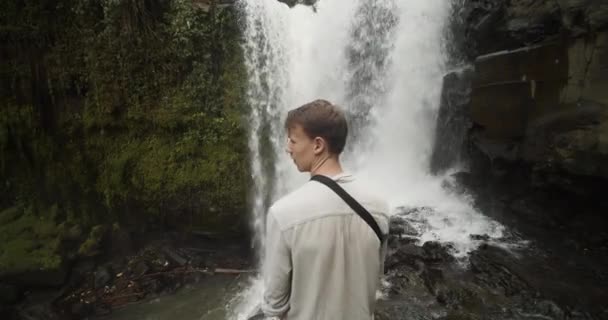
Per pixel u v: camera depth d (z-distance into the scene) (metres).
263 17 6.93
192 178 6.50
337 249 1.28
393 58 7.67
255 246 6.87
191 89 6.52
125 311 5.27
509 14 6.27
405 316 4.09
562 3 5.19
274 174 7.11
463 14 7.61
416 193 7.33
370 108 7.70
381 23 7.61
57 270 5.46
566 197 5.59
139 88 6.29
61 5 5.79
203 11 6.45
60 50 5.93
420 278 4.79
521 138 6.02
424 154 7.86
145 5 6.16
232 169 6.67
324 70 7.45
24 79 5.82
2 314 5.03
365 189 1.38
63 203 6.27
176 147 6.52
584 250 5.29
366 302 1.35
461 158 7.76
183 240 6.76
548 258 5.20
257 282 5.95
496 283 4.62
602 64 4.68
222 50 6.70
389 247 5.50
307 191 1.33
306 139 1.38
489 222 6.32
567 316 4.00
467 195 7.00
